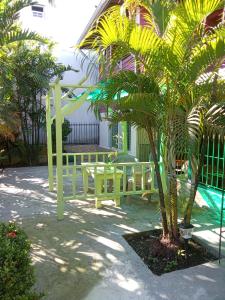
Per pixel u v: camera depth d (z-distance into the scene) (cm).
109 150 1253
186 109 355
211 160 583
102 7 809
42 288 324
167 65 329
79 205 643
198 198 619
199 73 329
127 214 577
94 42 337
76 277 347
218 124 320
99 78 346
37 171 1099
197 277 345
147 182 637
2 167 1204
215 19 467
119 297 308
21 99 1196
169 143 375
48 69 1145
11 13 689
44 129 1352
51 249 421
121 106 352
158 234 471
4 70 884
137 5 384
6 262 238
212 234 466
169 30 336
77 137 1519
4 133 1034
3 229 295
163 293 314
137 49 323
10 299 234
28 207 636
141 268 367
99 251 414
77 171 1054
